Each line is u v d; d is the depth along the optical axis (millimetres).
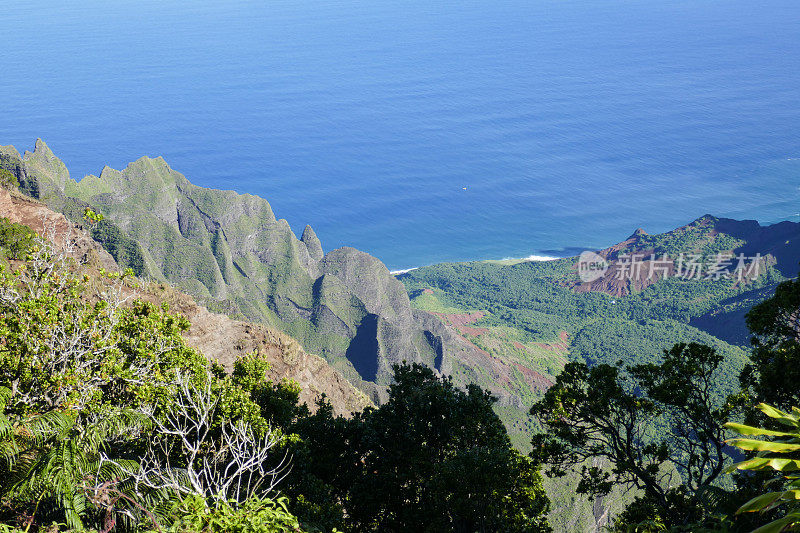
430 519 26688
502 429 30594
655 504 24828
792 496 5254
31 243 48750
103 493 13508
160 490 14719
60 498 13695
